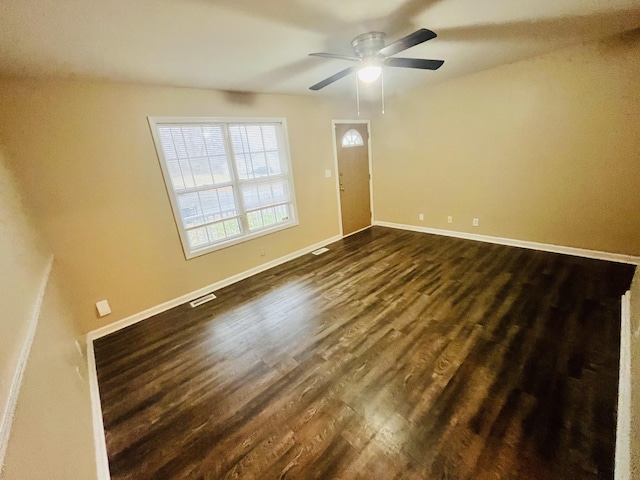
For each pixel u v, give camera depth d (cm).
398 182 500
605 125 296
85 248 260
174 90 292
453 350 212
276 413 176
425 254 393
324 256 425
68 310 229
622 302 243
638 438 119
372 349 222
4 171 189
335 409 175
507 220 392
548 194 349
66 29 158
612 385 171
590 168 314
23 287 138
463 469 136
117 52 197
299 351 228
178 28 173
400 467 140
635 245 304
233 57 229
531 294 271
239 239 365
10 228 154
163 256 308
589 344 204
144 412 185
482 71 361
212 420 175
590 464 133
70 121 241
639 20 232
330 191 469
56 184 240
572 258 336
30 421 87
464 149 407
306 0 158
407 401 175
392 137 483
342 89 386
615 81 281
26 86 220
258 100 356
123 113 266
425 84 404
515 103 346
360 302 289
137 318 298
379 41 208
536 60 320
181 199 317
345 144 478
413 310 266
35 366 107
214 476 144
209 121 320
